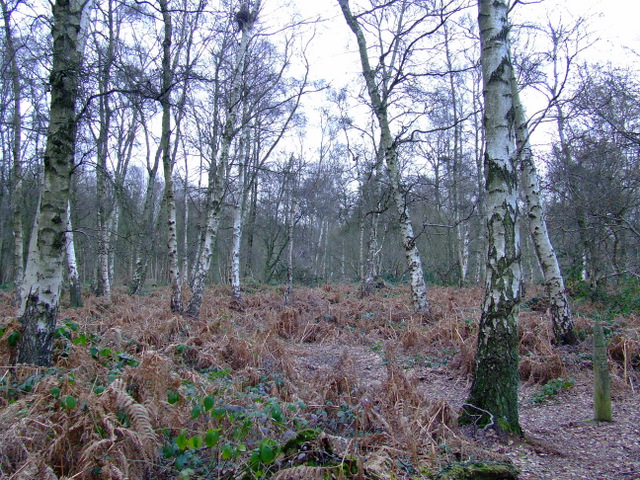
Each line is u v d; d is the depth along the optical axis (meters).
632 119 10.79
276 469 3.28
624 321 9.14
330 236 36.50
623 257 13.42
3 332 4.73
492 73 4.86
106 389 3.57
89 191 17.78
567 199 12.29
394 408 4.66
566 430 5.19
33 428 3.23
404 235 12.36
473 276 26.62
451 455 4.07
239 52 11.74
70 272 13.74
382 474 3.32
